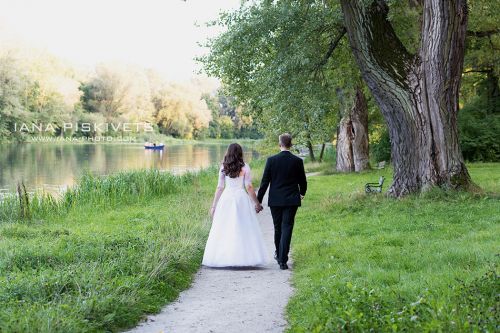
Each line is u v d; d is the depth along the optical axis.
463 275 6.64
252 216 9.09
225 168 9.10
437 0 14.38
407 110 14.82
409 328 4.41
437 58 14.52
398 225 11.33
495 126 33.97
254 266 9.07
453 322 4.35
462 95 39.00
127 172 21.83
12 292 6.15
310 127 18.86
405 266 7.68
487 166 29.41
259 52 18.86
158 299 6.72
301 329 4.70
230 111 122.50
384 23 14.89
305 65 18.09
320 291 6.42
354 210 14.27
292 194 8.77
